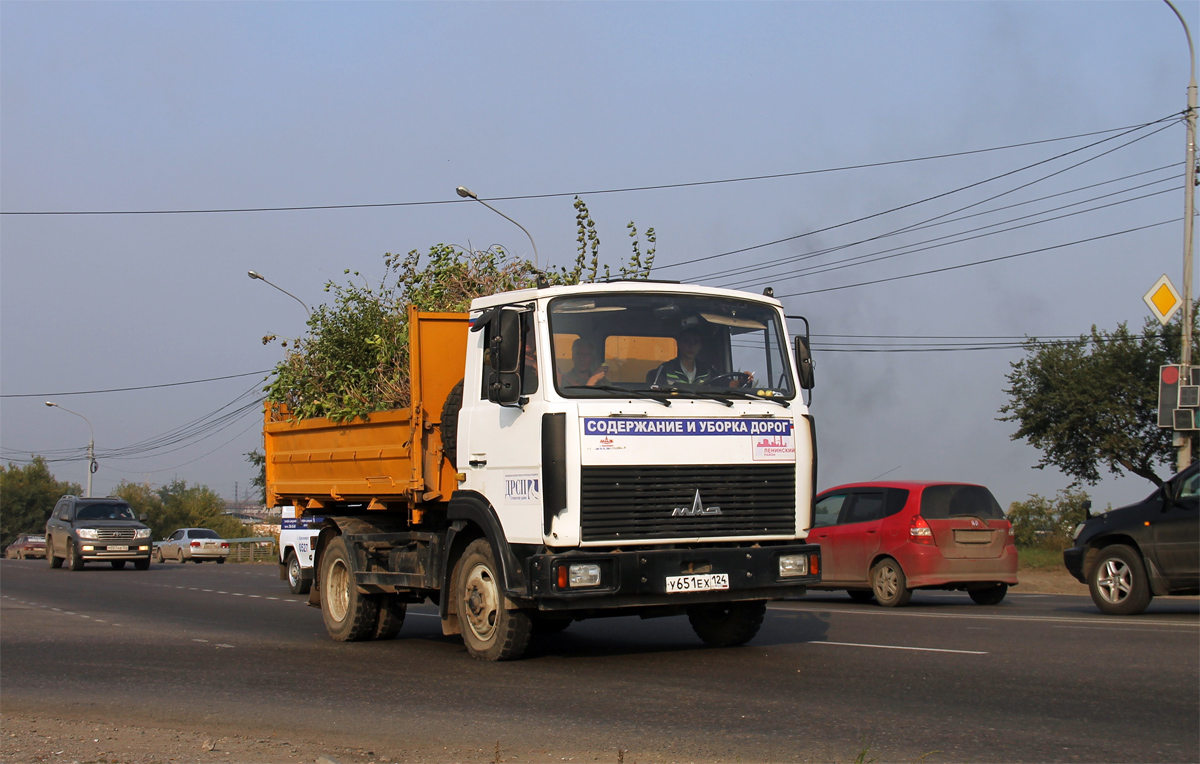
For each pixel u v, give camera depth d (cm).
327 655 1048
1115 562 1298
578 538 823
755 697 738
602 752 595
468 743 625
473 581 947
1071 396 3612
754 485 888
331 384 1228
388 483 1055
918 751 581
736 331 924
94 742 648
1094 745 588
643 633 1172
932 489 1509
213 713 745
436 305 1247
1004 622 1184
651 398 861
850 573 1557
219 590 2244
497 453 902
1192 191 2067
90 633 1302
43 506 9944
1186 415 1886
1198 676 788
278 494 1341
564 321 866
